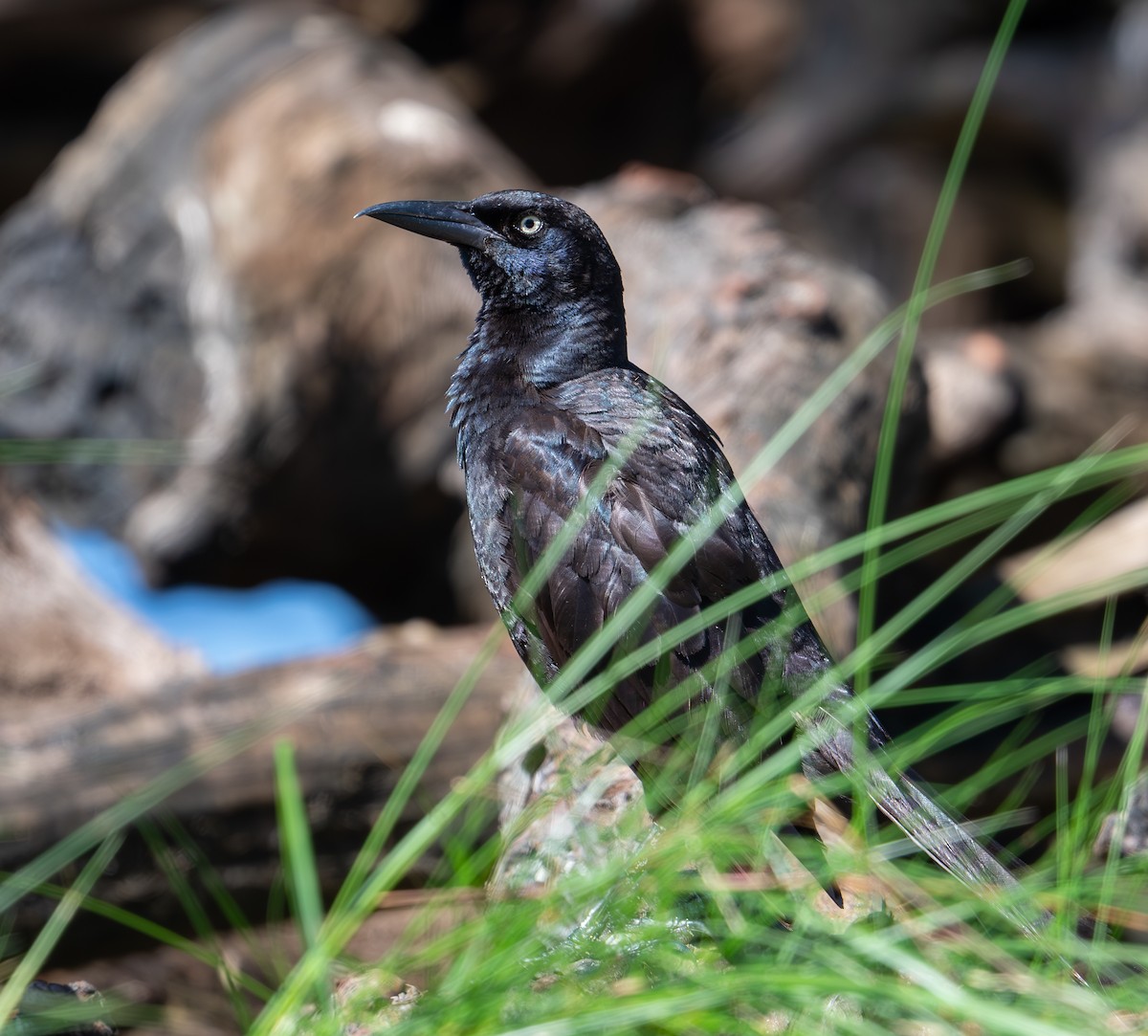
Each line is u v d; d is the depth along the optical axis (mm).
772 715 6379
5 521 11961
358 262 14500
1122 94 24062
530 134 26750
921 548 6414
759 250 11773
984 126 25312
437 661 10023
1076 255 24031
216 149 15305
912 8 25609
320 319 14531
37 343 15703
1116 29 24500
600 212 13031
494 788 8305
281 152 14773
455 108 15945
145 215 15641
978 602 11547
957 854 6039
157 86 16500
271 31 16406
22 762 8953
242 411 14633
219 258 14859
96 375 15547
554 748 7727
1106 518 12656
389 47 16688
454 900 5875
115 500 15633
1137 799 6719
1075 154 24625
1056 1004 4664
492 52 25438
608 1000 4512
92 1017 5660
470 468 7422
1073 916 5344
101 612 11719
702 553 6738
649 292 11719
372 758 9445
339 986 5660
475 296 14516
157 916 9141
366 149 14562
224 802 9133
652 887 5266
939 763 9500
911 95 25578
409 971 5742
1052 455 15625
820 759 6383
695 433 7188
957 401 13797
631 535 6773
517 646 7316
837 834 6668
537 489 7023
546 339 7363
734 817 5367
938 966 4949
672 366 10742
